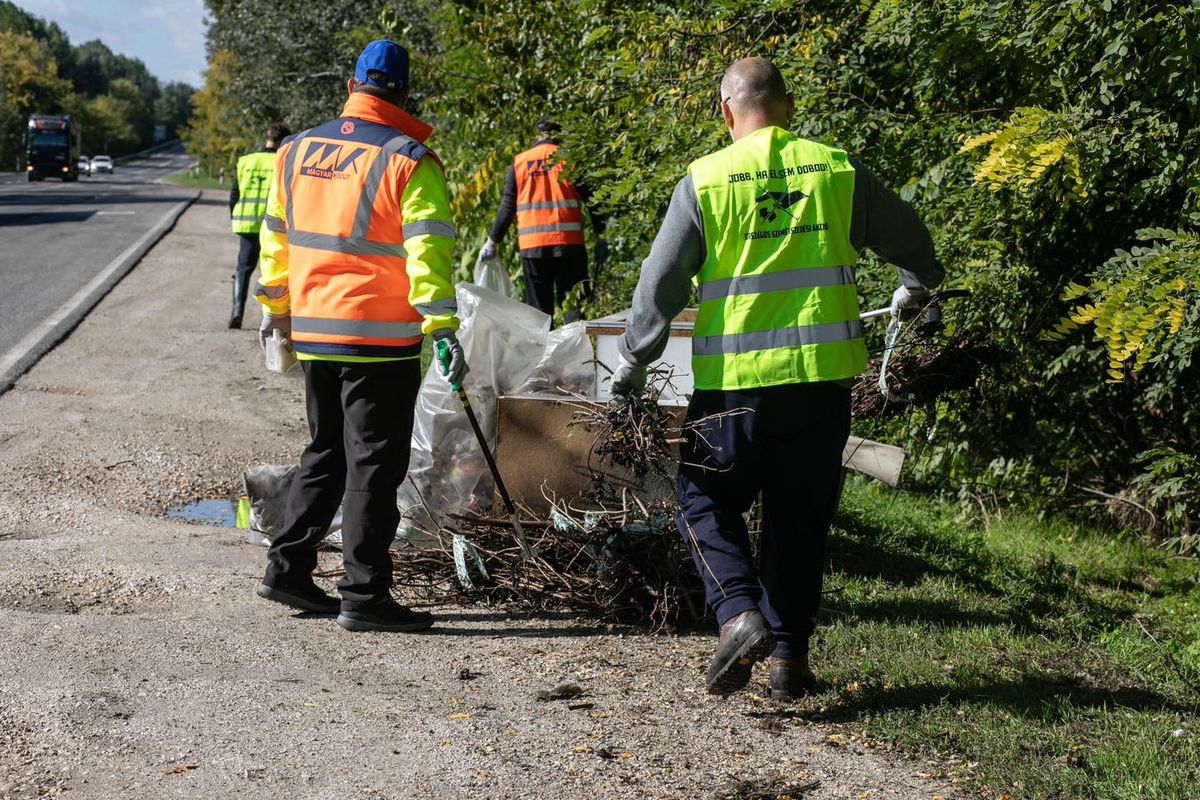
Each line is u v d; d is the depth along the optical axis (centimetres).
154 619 406
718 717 343
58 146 6700
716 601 329
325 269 401
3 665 353
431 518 463
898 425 646
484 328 470
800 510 337
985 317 615
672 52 694
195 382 874
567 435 454
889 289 604
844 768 311
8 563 464
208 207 3528
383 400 403
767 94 344
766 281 326
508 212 811
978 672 392
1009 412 670
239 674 358
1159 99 531
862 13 613
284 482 524
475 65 966
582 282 822
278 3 2784
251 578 462
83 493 601
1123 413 683
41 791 279
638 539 420
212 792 282
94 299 1262
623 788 294
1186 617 524
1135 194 531
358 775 295
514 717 336
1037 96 572
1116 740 337
